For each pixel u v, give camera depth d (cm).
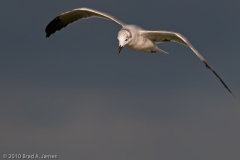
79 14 1511
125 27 1343
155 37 1370
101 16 1480
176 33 1297
